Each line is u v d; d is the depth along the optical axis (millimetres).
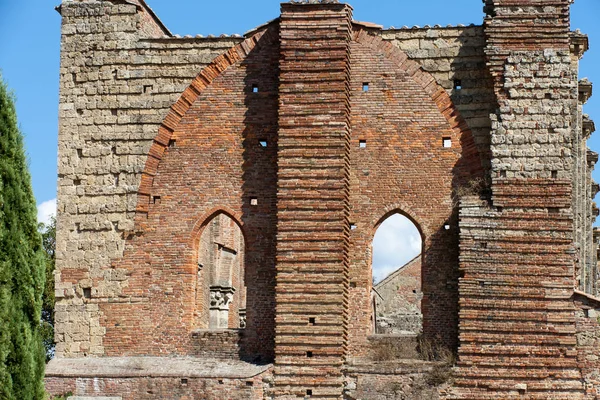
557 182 47000
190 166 49750
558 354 45781
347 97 48719
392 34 49750
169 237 49344
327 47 48656
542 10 48375
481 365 45969
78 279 49406
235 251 68250
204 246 62562
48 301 68562
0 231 38125
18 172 38938
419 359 47250
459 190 48219
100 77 50656
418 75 49312
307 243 47312
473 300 46344
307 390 46344
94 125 50375
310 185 47688
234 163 49594
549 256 46500
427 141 48844
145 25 51594
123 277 49156
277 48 50000
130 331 48844
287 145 48094
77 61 50906
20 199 38750
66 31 51125
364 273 48344
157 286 49062
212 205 49406
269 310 48375
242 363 47719
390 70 49469
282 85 48594
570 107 47625
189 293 48906
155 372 47281
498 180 47219
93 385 47438
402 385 46062
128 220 49500
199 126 49969
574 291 46156
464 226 46875
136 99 50375
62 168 50188
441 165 48625
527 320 46094
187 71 50344
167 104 50156
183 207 49500
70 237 49719
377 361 47000
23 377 37938
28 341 38188
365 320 48062
